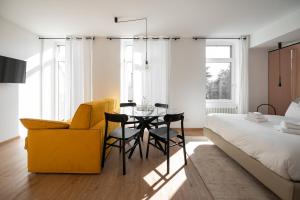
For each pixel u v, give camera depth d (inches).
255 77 190.4
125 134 104.1
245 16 137.0
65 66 184.4
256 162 80.2
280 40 156.3
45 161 93.1
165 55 183.5
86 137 92.4
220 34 180.2
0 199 74.0
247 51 184.1
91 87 185.5
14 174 94.3
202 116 189.5
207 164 107.2
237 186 83.7
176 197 76.0
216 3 116.7
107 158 116.0
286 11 128.4
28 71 169.0
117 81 185.6
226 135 108.6
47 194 77.4
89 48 182.7
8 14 133.6
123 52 188.1
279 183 66.0
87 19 142.0
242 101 186.2
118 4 118.0
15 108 155.3
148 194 78.0
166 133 108.1
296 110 124.0
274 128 93.5
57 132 92.4
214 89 196.1
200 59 187.2
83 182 87.0
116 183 86.4
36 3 117.0
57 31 170.1
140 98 184.2
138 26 156.8
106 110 128.3
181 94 187.9
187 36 184.1
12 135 152.6
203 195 77.4
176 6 120.6
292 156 63.8
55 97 194.2
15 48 153.6
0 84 140.5
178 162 110.3
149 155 121.3
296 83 155.8
